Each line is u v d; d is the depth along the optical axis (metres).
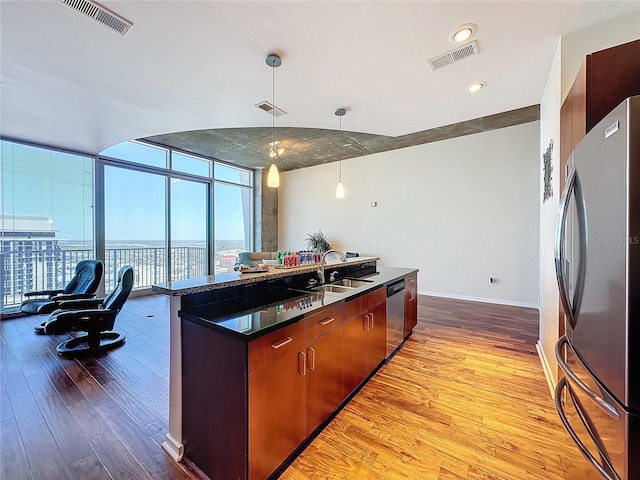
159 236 5.79
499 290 5.13
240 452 1.30
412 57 2.27
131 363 2.72
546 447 1.69
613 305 0.92
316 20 1.86
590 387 1.06
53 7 1.73
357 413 2.01
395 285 2.99
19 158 4.15
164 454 1.62
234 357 1.32
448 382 2.42
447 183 5.59
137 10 1.76
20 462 1.54
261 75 2.51
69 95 2.85
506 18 1.87
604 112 1.50
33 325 3.77
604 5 1.78
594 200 1.04
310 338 1.67
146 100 2.96
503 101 3.02
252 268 2.29
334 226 7.16
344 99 2.96
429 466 1.55
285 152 6.25
